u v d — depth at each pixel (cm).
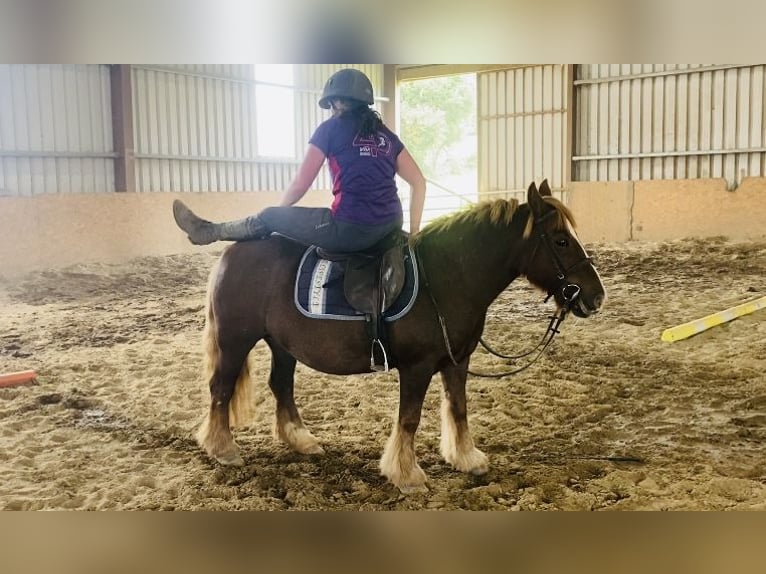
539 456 346
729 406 411
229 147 1184
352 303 290
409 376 299
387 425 385
